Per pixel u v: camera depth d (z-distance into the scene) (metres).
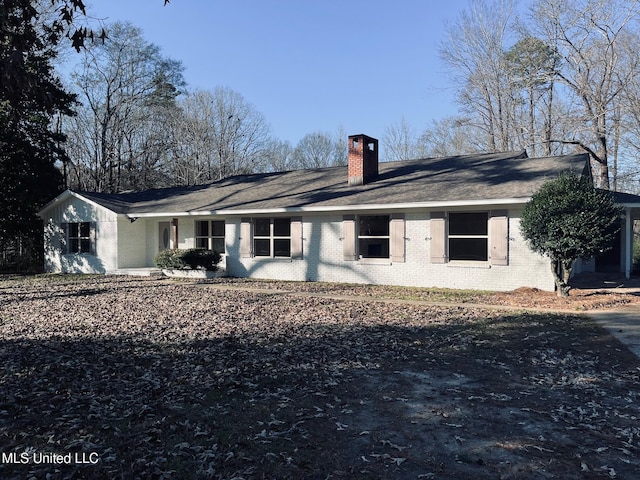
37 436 3.95
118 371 5.75
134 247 20.25
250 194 19.12
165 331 8.00
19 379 5.44
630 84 24.47
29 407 4.59
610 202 10.73
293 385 5.18
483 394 4.85
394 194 14.91
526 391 4.93
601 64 25.14
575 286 13.77
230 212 17.22
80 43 6.42
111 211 19.52
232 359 6.21
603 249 10.62
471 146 34.84
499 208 13.00
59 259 21.64
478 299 11.53
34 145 22.67
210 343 7.11
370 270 15.11
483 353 6.46
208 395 4.89
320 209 15.30
